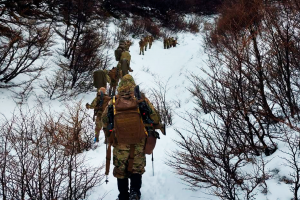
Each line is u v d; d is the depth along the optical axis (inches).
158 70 573.6
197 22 1045.2
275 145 109.1
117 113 97.0
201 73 354.6
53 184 98.0
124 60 359.6
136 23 874.8
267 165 101.3
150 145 103.8
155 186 117.8
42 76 318.7
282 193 86.7
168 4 1099.9
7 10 355.3
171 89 403.5
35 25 373.7
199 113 203.6
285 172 93.7
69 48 419.8
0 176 97.4
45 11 431.2
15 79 295.6
